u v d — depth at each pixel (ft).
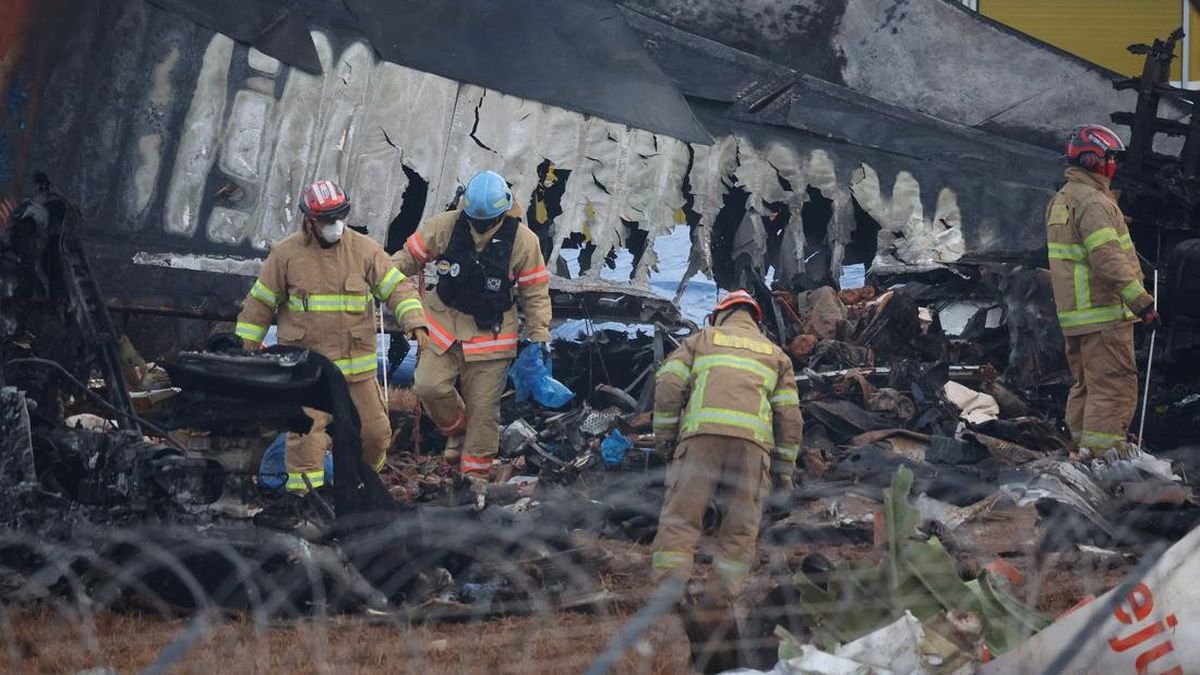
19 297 88.69
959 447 118.62
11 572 73.97
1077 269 116.57
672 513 76.89
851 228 180.45
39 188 91.91
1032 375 156.46
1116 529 91.91
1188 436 140.77
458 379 125.80
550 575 77.46
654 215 170.81
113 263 142.72
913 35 192.24
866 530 90.58
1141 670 49.78
